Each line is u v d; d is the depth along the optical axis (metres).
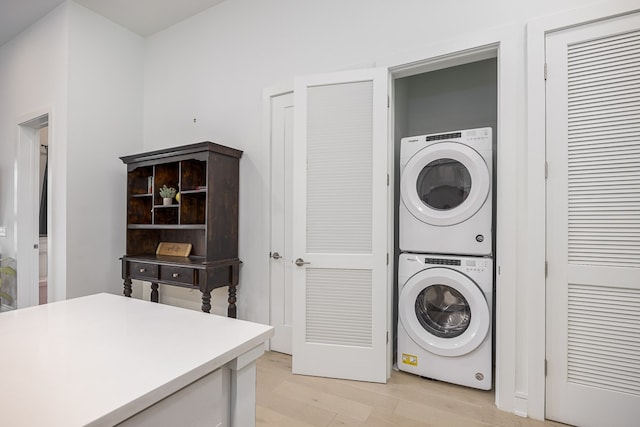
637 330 1.53
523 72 1.76
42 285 4.04
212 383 0.79
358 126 2.16
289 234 2.54
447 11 1.97
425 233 2.17
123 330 0.95
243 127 2.77
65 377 0.66
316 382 2.09
